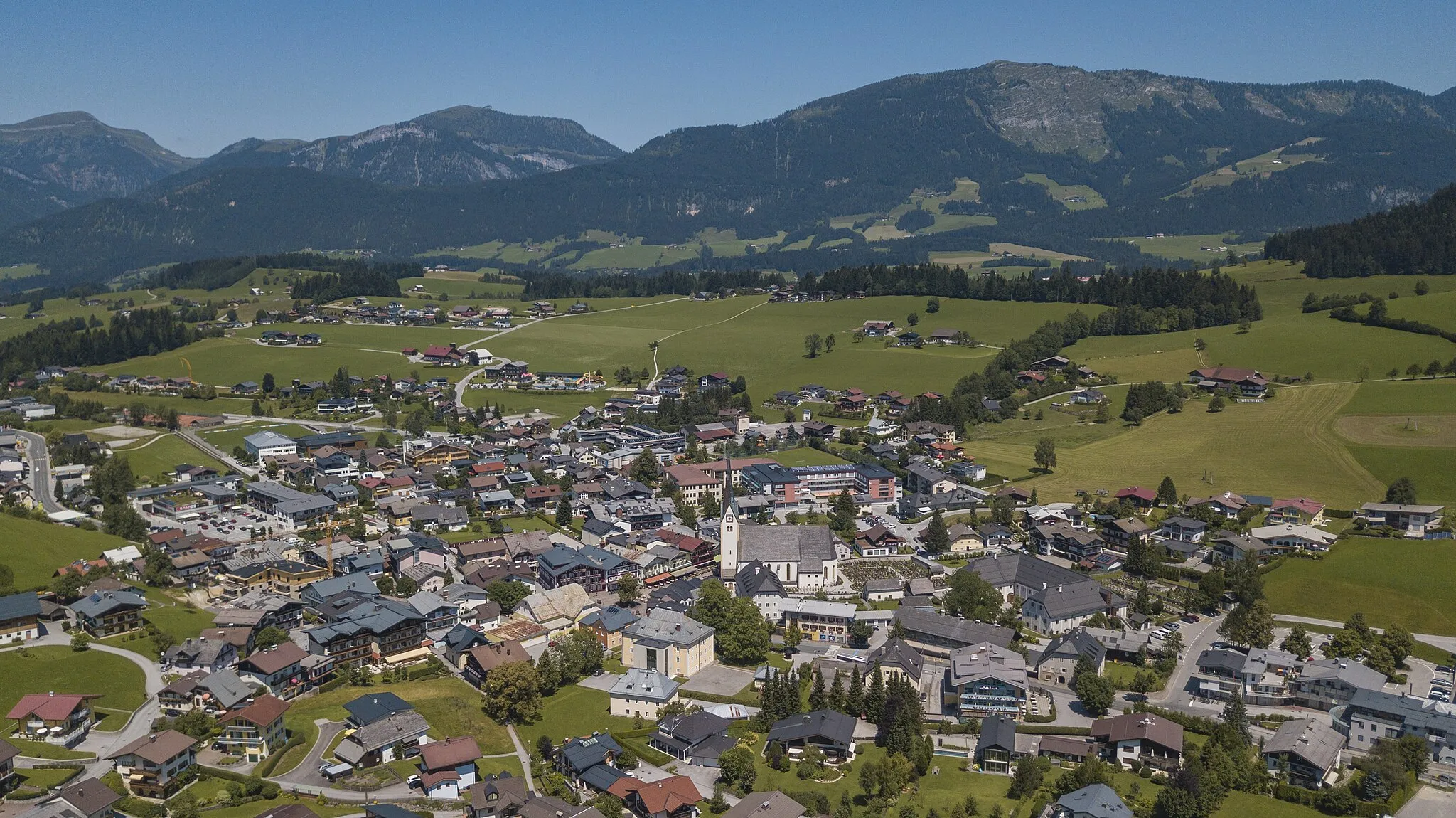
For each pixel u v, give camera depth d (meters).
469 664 192.88
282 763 157.38
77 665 184.12
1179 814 143.25
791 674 182.88
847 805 145.50
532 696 177.88
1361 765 159.38
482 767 160.25
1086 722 174.12
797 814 141.38
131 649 193.50
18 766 153.75
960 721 176.12
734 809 142.62
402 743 161.00
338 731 167.75
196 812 141.50
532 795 149.50
